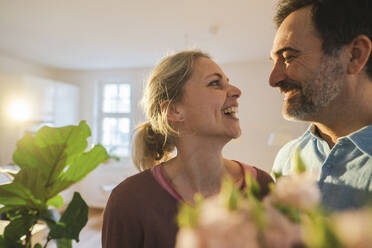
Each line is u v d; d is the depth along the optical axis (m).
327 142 0.99
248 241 0.19
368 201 0.20
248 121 5.04
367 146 0.79
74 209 0.61
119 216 0.90
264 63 4.99
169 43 3.97
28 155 0.61
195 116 0.94
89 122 5.83
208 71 0.96
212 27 3.29
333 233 0.18
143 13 2.98
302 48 0.86
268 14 2.94
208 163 0.95
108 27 3.40
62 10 2.95
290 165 1.09
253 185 0.29
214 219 0.20
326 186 0.88
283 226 0.21
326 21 0.81
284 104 0.94
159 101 1.04
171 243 0.85
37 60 5.09
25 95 4.74
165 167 0.99
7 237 0.61
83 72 5.89
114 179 5.65
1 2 2.79
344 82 0.83
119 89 5.85
